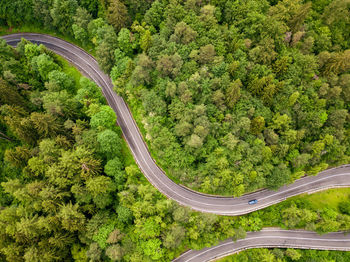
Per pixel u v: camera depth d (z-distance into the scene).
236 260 76.75
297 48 87.31
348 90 82.44
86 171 68.81
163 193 82.00
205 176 75.44
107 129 76.12
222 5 87.00
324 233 78.88
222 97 76.31
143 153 85.31
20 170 80.88
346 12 87.69
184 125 71.56
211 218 72.00
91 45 96.75
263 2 88.25
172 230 67.00
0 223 63.75
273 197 85.75
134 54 89.62
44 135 74.06
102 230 67.88
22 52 87.31
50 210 65.50
